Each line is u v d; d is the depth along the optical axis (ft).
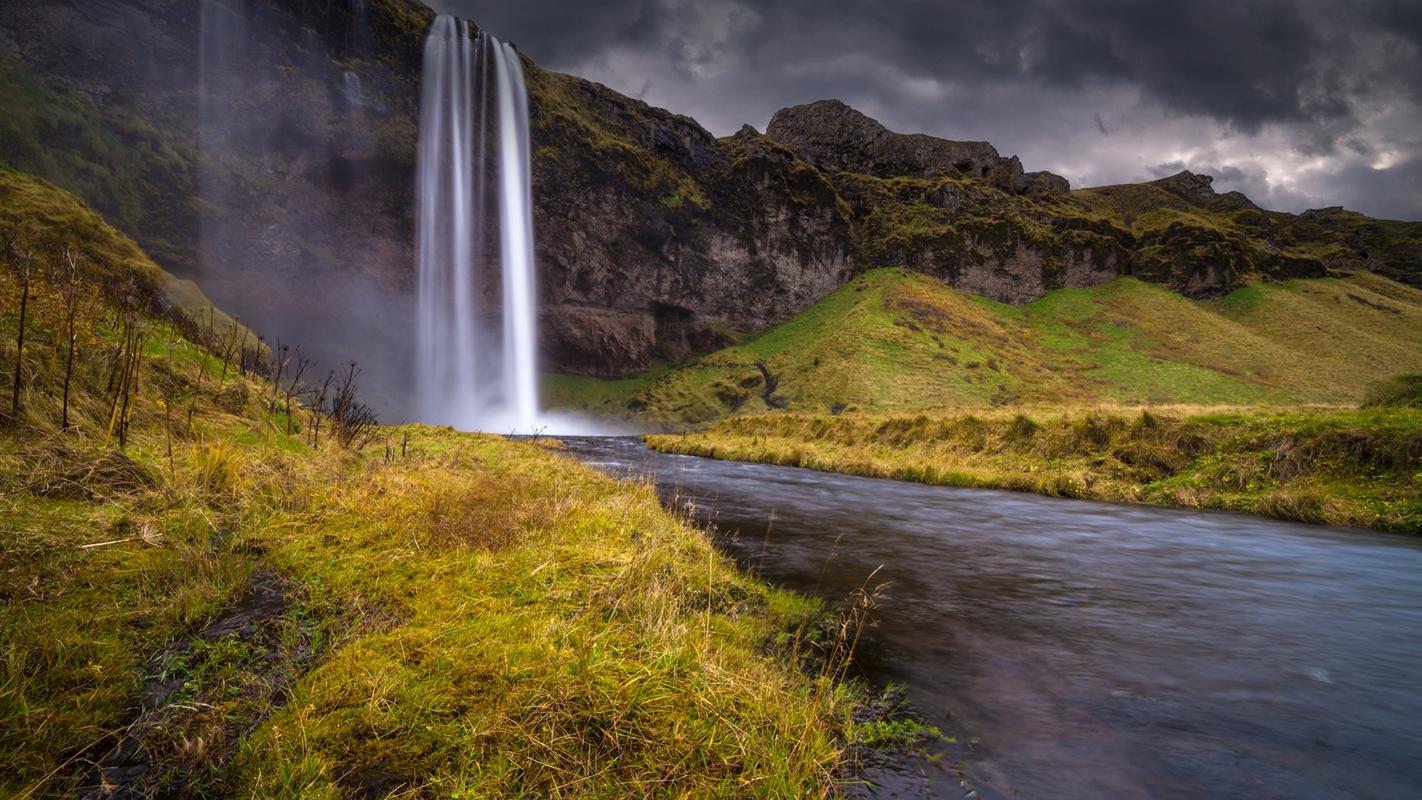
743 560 24.31
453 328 291.99
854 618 17.12
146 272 48.03
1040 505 43.57
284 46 243.19
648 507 27.86
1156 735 10.81
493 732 8.71
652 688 10.09
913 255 392.47
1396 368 280.31
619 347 338.75
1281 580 22.65
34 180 50.08
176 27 217.56
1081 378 275.59
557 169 320.50
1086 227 431.84
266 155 233.35
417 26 294.66
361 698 9.34
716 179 379.14
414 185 271.49
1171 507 44.04
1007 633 16.28
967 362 263.70
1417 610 18.83
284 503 20.51
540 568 15.39
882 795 8.75
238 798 7.47
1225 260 394.52
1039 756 9.99
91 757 8.02
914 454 70.64
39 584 11.76
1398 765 9.91
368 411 51.16
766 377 294.46
